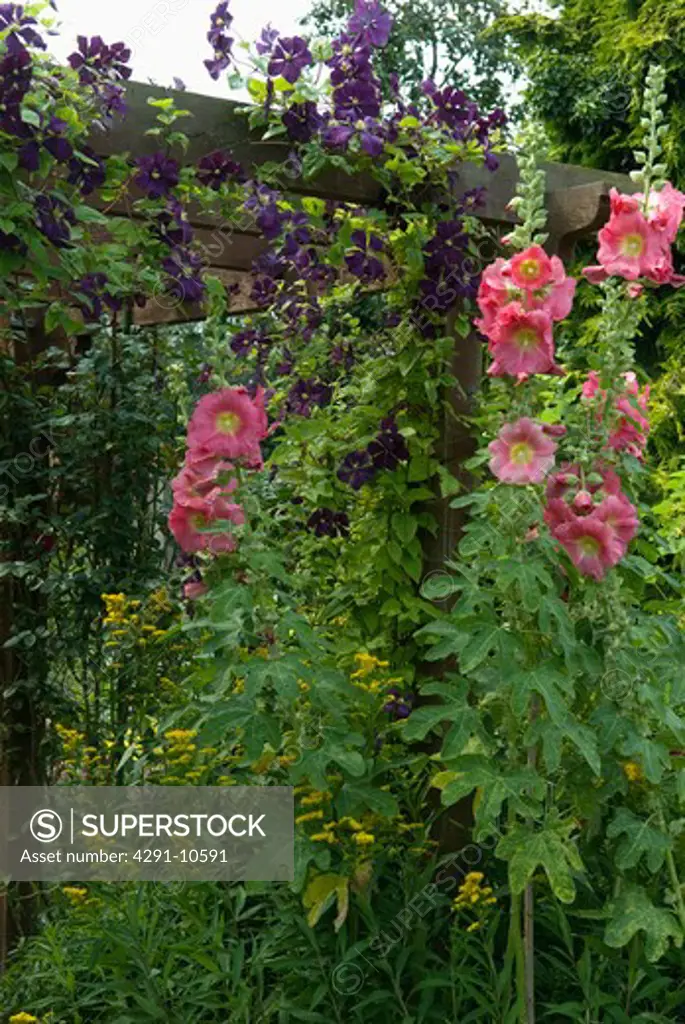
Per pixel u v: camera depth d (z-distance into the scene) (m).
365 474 3.76
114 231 3.50
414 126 3.61
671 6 7.93
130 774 3.79
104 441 4.85
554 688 2.55
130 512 4.84
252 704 2.75
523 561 2.59
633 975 2.84
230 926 3.16
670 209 2.69
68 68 3.19
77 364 5.08
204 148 3.43
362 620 3.83
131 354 4.91
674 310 7.69
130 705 4.68
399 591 3.75
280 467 4.17
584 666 2.63
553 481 2.73
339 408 4.17
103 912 3.46
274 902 3.14
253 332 4.38
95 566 4.94
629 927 2.59
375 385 3.88
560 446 2.90
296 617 2.85
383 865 3.09
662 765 2.69
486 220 3.79
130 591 4.79
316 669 2.84
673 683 2.75
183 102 3.40
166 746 3.75
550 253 3.82
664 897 2.80
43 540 4.88
